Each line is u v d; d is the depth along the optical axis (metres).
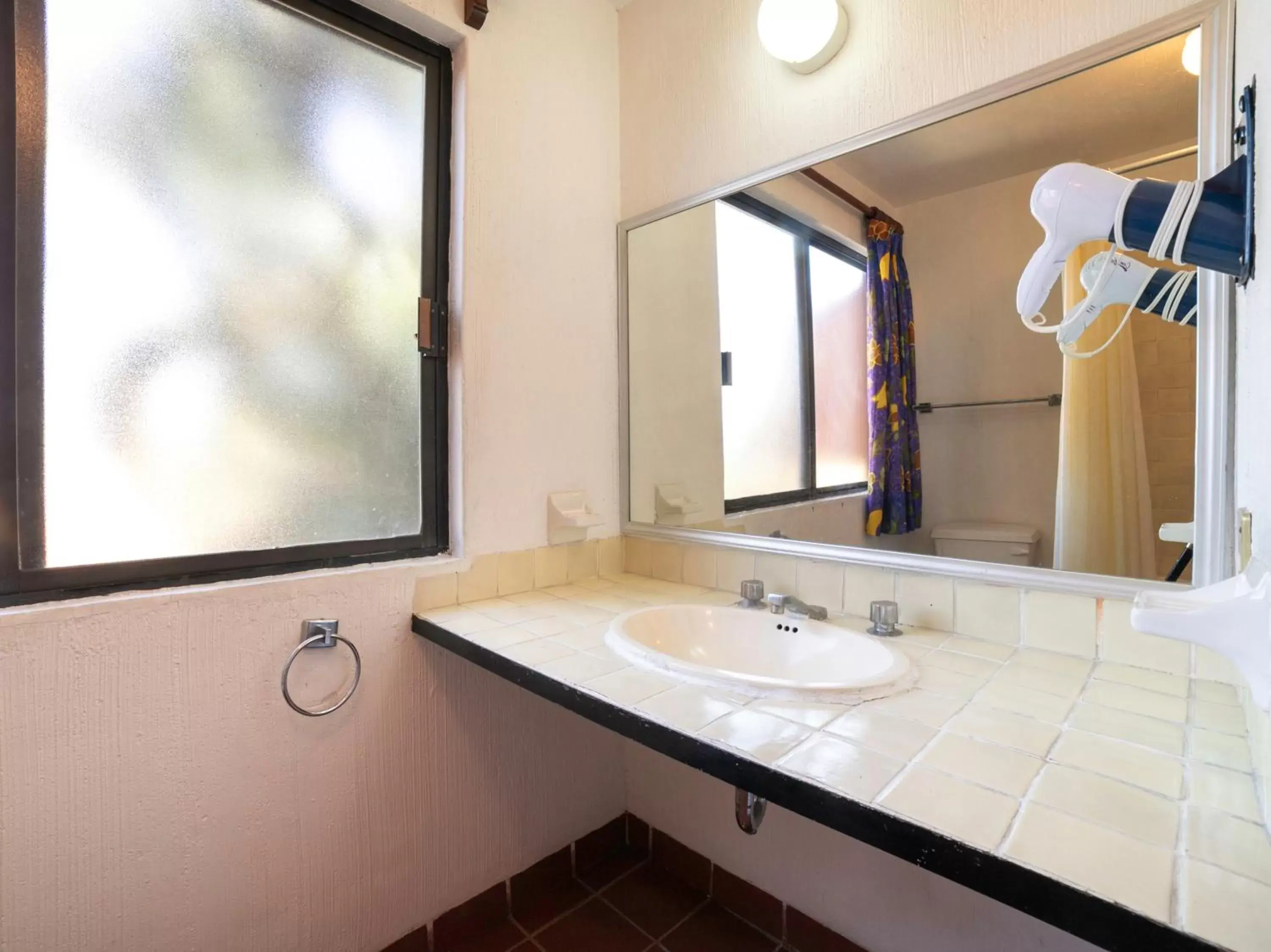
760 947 1.40
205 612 1.04
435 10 1.31
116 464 0.99
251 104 1.12
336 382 1.23
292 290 1.17
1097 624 0.97
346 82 1.24
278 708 1.12
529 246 1.49
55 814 0.91
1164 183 0.64
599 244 1.66
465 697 1.39
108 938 0.96
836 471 1.29
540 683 0.96
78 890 0.93
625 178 1.70
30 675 0.89
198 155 1.06
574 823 1.63
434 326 1.36
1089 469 0.98
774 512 1.40
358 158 1.25
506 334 1.44
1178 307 0.88
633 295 1.67
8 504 0.90
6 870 0.88
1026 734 0.73
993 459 1.08
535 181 1.50
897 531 1.20
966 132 1.10
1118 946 0.45
